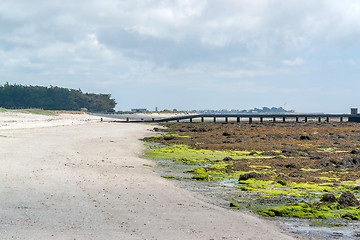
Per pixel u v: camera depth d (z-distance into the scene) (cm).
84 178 1878
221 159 3125
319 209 1484
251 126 7981
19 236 974
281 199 1673
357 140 4847
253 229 1168
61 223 1115
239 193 1788
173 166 2647
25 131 4712
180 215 1294
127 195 1572
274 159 2997
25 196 1432
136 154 3212
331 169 2528
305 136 4962
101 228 1088
